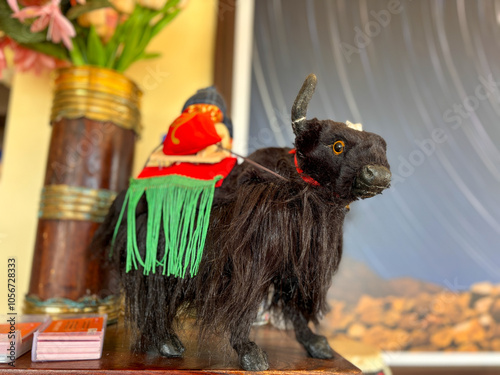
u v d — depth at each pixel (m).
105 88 0.82
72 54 0.86
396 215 1.05
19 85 1.10
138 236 0.57
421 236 1.04
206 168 0.58
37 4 0.82
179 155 0.60
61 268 0.76
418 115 1.08
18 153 1.07
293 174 0.54
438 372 1.00
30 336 0.57
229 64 1.06
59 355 0.52
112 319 0.78
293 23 1.09
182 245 0.53
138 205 0.58
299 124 0.52
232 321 0.50
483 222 1.05
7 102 1.40
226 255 0.51
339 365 0.54
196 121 0.58
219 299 0.51
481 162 1.07
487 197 1.06
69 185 0.79
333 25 1.10
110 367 0.49
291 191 0.52
